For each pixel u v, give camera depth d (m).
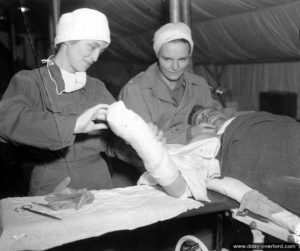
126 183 3.10
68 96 2.03
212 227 2.04
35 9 4.06
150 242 1.96
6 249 1.33
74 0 5.54
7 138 1.78
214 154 2.02
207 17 5.71
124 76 11.08
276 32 5.09
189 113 2.71
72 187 2.06
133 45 8.75
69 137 1.74
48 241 1.38
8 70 2.44
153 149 1.66
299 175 1.82
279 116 2.08
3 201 1.67
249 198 1.66
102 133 2.21
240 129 1.99
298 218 1.56
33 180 2.04
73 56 1.93
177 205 1.63
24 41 2.84
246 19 5.25
